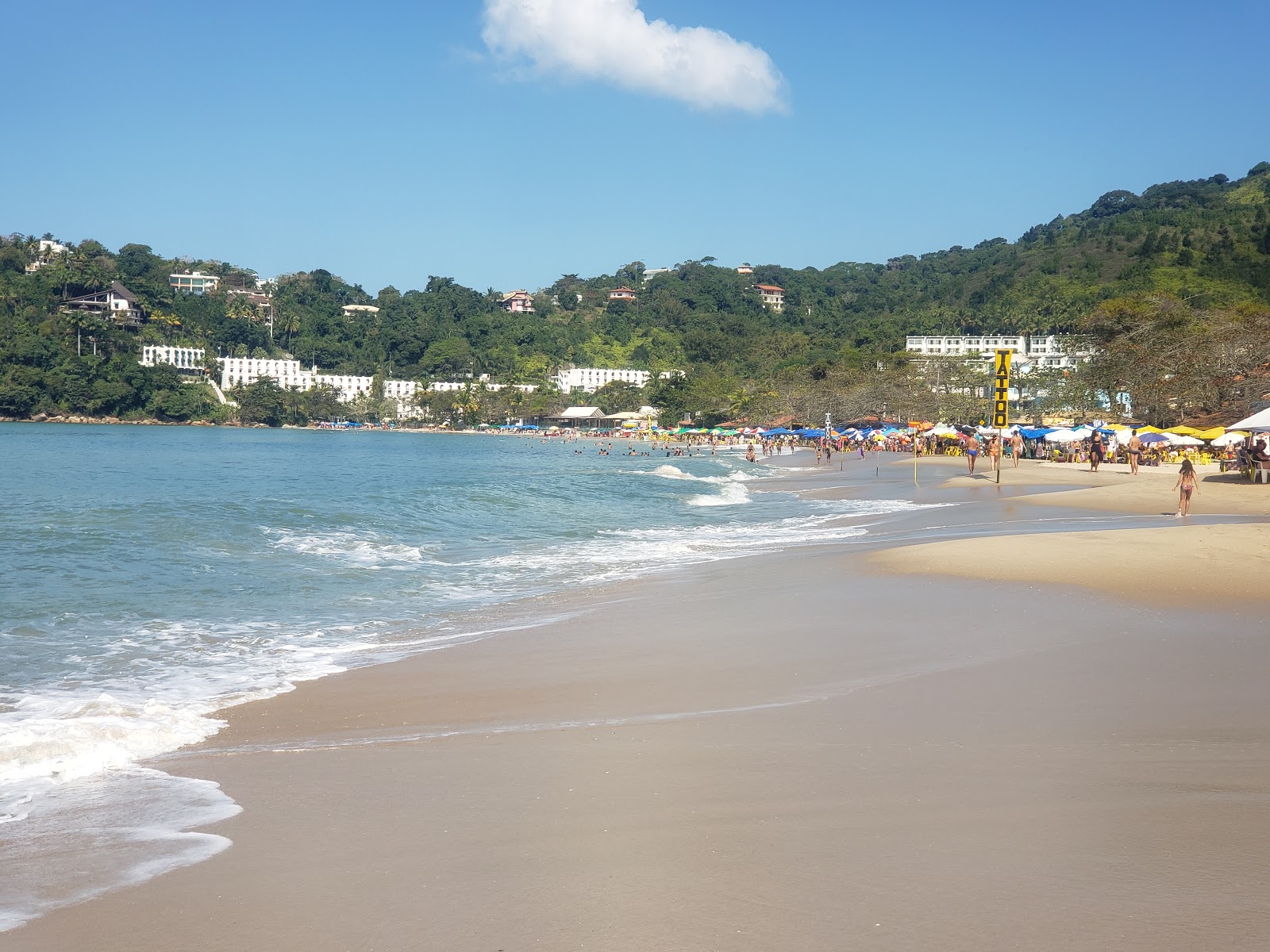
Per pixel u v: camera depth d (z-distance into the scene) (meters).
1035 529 24.75
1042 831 5.43
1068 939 4.21
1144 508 30.80
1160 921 4.36
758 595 14.98
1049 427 86.38
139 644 12.37
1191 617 12.24
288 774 6.91
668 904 4.64
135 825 5.89
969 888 4.73
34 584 16.38
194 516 26.39
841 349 188.62
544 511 33.22
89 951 4.34
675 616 13.62
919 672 9.65
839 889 4.75
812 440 121.31
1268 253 187.88
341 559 20.56
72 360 198.00
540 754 7.27
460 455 104.56
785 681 9.57
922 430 95.88
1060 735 7.37
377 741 7.84
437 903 4.74
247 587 16.98
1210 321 86.25
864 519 30.28
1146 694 8.55
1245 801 5.87
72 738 7.69
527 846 5.41
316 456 91.81
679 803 6.05
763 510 35.03
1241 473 43.38
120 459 75.81
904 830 5.50
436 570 19.28
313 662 11.41
